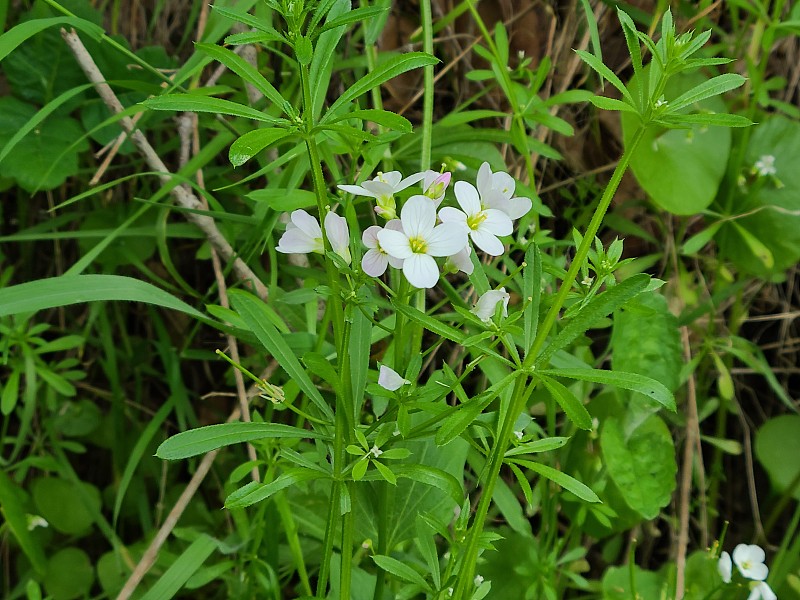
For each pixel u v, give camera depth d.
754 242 0.50
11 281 0.54
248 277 0.44
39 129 0.48
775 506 0.54
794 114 0.52
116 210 0.52
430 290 0.49
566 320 0.32
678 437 0.53
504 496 0.42
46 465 0.47
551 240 0.41
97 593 0.53
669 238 0.53
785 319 0.56
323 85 0.34
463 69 0.52
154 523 0.54
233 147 0.26
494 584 0.42
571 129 0.42
